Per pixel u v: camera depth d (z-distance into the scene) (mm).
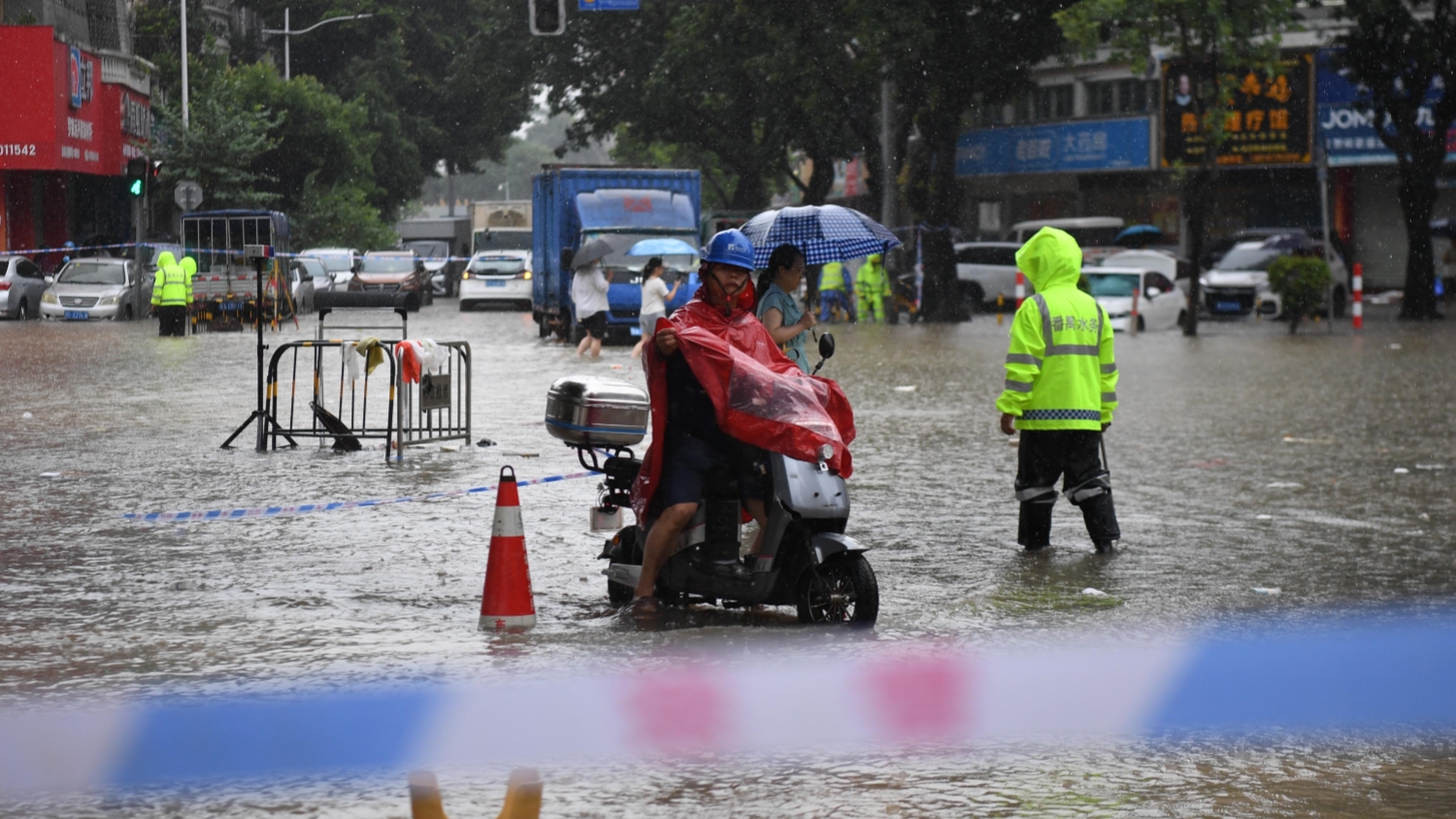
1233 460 24938
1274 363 46812
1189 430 29281
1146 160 92938
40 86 72000
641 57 93750
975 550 16781
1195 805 8648
